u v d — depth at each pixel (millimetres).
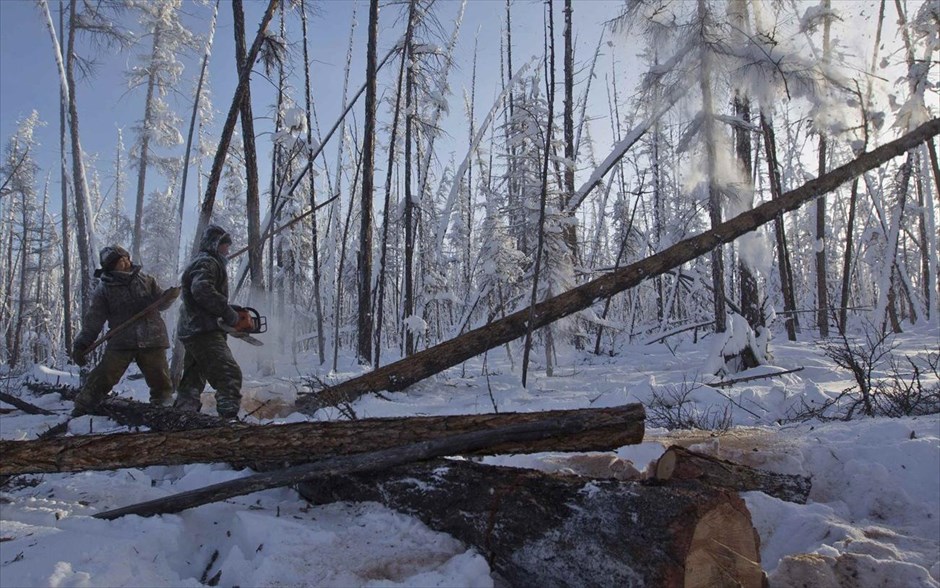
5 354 35219
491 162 14094
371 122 10984
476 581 2326
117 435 3098
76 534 2529
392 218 14523
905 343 14375
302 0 10852
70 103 14281
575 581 2199
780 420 5582
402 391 8062
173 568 2564
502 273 11844
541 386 8867
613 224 25406
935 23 16781
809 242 32406
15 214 34875
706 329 18891
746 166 10289
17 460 2967
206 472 3693
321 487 3191
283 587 2240
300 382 7258
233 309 5199
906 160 18562
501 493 2564
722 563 2154
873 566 2445
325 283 20906
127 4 14805
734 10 9742
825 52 9875
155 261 26547
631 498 2262
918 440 3812
